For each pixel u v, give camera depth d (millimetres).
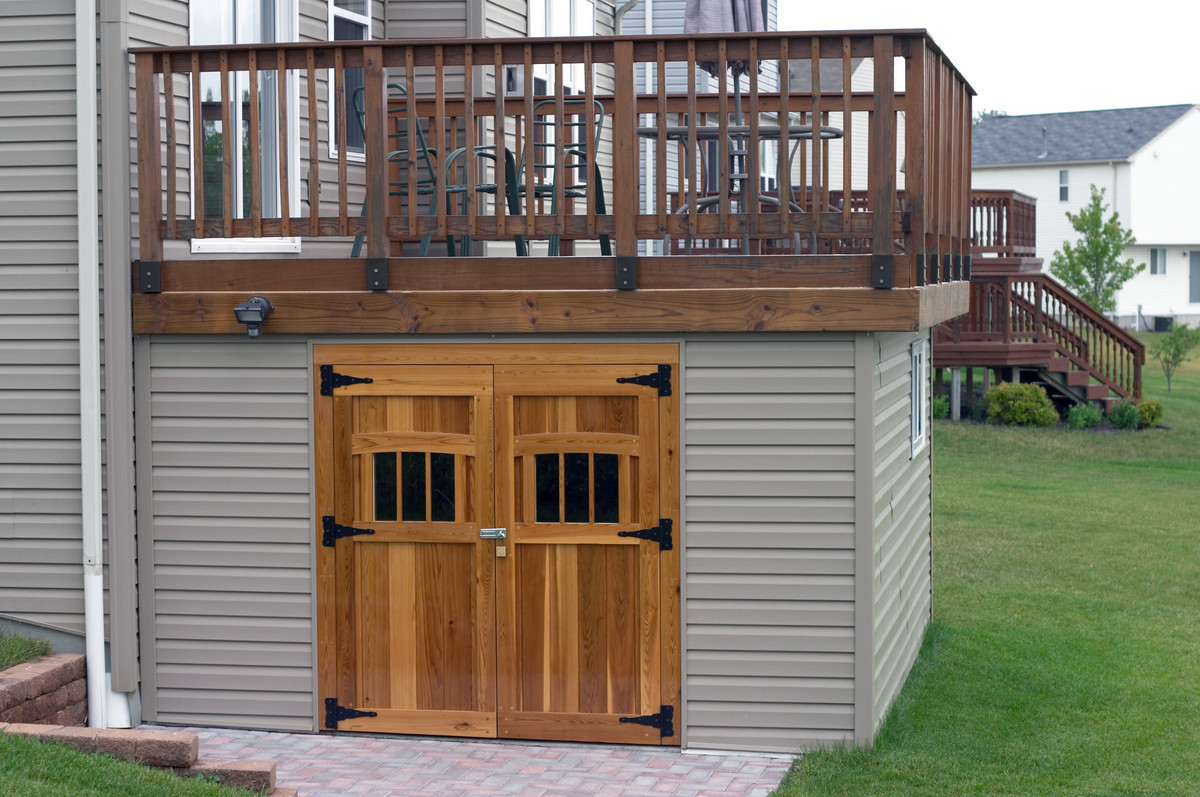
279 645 7785
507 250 12125
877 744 7316
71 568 7855
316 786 6781
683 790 6711
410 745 7531
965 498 16797
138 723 7906
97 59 7641
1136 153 49531
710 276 7293
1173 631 10562
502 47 7395
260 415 7746
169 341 7797
